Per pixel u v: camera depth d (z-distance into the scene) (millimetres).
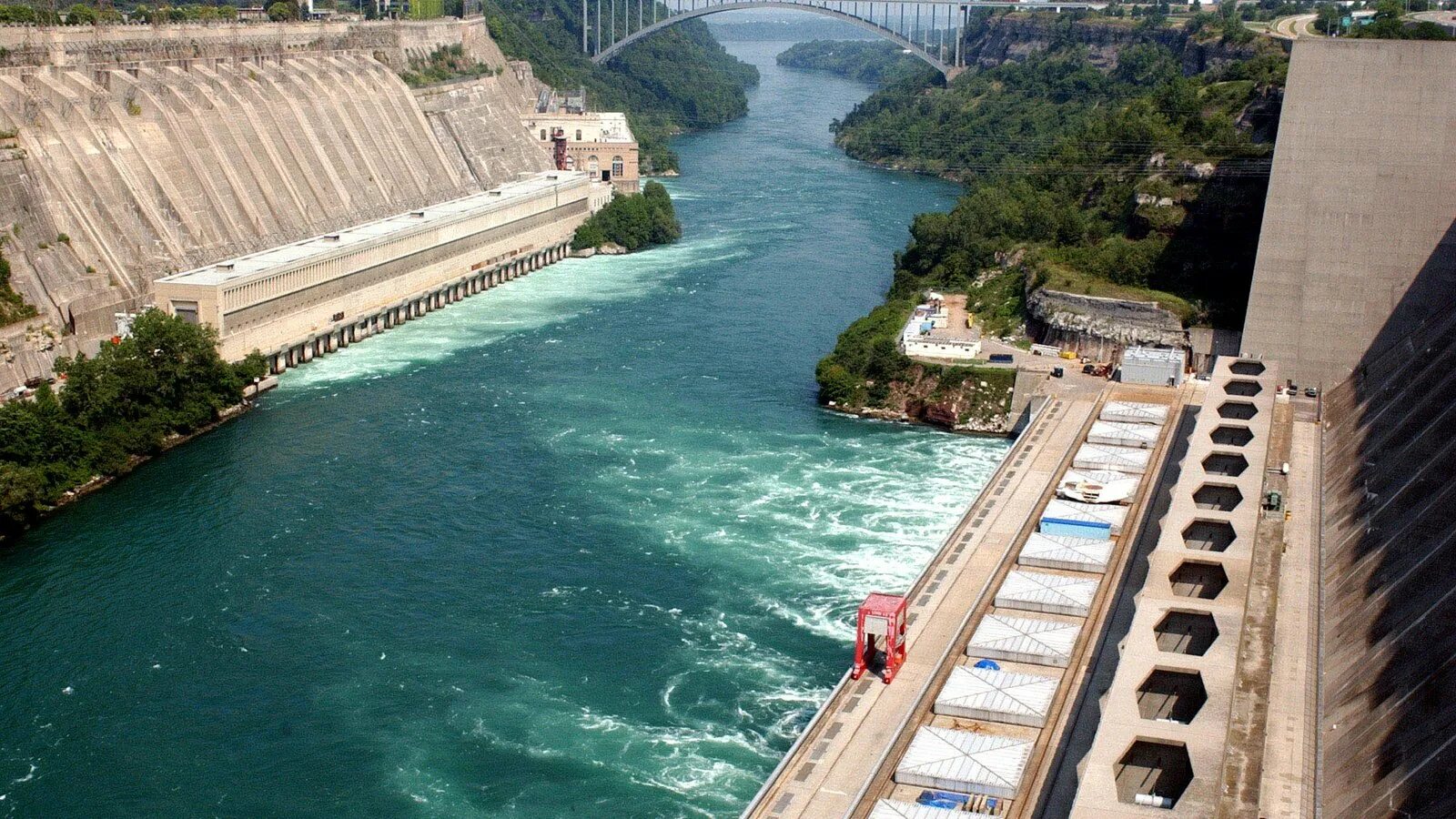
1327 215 195000
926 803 98812
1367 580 129375
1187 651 108375
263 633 138125
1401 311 194000
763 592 146000
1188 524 126250
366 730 122562
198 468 179375
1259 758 91438
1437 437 142375
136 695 127500
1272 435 166750
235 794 114375
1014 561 139125
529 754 119000
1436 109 189500
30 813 111875
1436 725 100938
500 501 168875
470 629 138875
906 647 124375
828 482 175625
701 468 180125
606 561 152875
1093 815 81438
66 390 178625
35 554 153875
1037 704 109375
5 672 130625
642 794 113688
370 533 159875
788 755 107500
